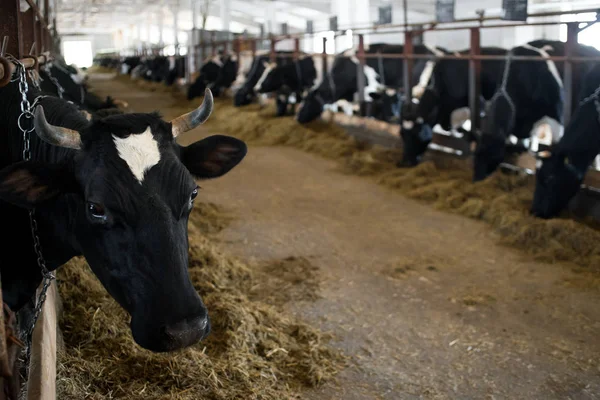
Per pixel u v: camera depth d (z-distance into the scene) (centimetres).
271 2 2595
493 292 496
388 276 531
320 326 436
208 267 496
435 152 929
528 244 596
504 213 660
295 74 1485
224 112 1562
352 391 356
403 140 916
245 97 1641
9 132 303
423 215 708
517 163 796
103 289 424
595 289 497
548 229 594
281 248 598
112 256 231
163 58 3017
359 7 1652
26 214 285
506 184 764
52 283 371
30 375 240
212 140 272
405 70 1017
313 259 569
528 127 902
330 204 756
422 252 588
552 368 383
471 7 1912
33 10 561
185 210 238
